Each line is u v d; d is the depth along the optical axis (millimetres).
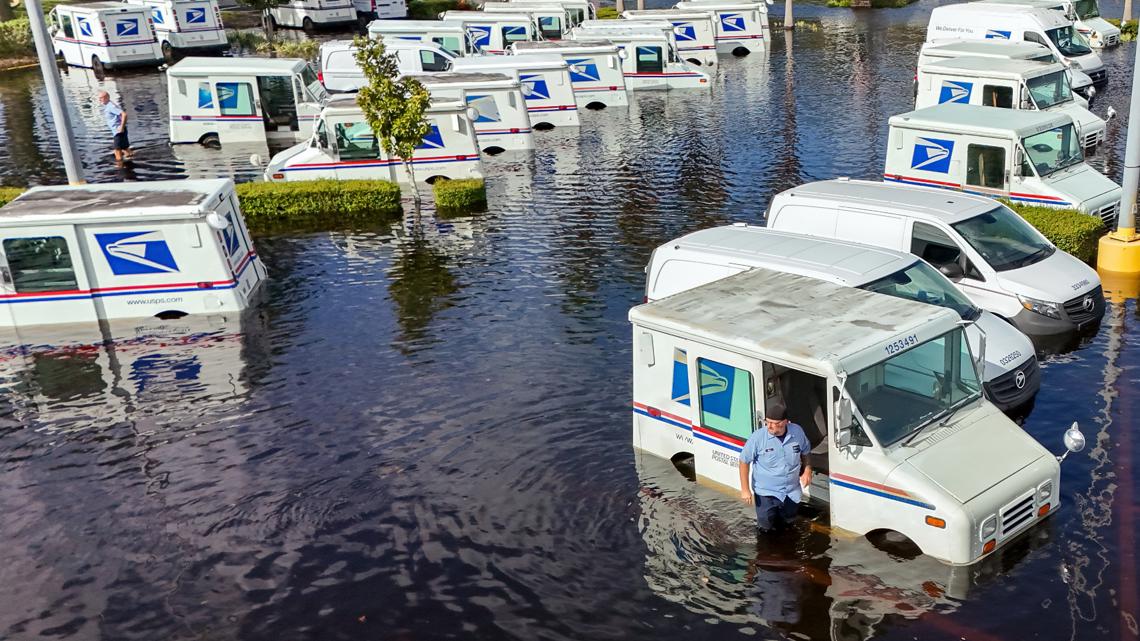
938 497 10273
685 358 12078
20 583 11312
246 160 31094
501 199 26062
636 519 11719
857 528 10969
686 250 14836
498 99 30859
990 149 20359
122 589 11117
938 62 28641
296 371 16375
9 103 40906
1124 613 9750
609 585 10617
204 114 33000
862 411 10820
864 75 39875
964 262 16156
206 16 48625
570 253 21453
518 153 31062
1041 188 20047
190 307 19000
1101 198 20359
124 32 46375
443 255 21797
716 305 12523
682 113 35562
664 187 26469
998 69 27031
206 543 11859
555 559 11109
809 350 10922
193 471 13492
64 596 11055
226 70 32656
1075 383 14617
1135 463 12375
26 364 17297
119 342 18031
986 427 11336
